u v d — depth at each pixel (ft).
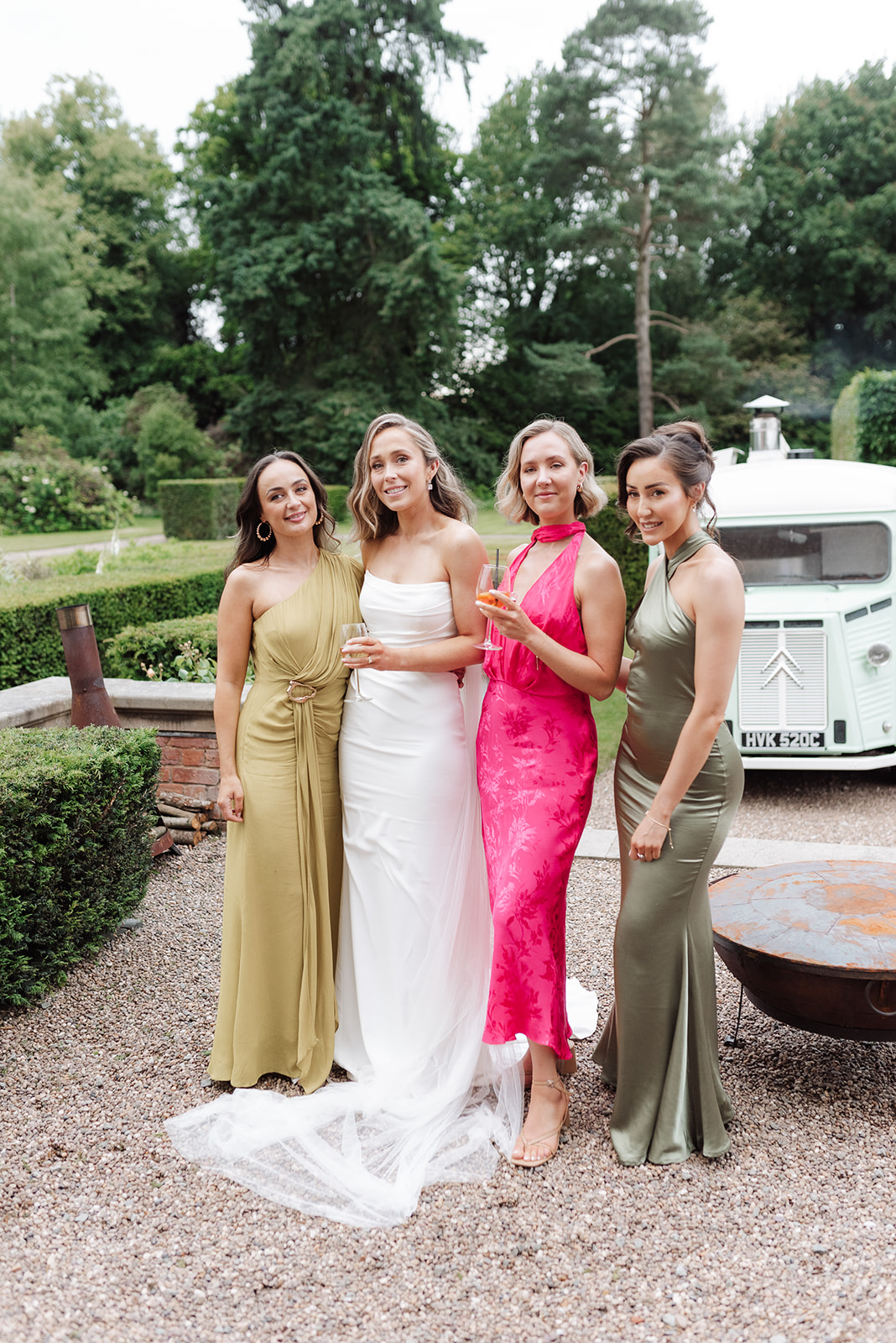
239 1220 7.63
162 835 16.66
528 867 8.47
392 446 9.39
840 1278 6.84
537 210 102.58
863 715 19.86
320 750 9.87
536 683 8.62
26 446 94.02
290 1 93.35
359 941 9.75
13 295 118.42
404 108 100.53
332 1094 9.32
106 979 12.16
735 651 7.74
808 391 97.60
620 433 101.60
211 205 96.63
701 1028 8.26
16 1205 7.82
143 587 29.68
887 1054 10.15
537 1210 7.67
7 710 15.48
